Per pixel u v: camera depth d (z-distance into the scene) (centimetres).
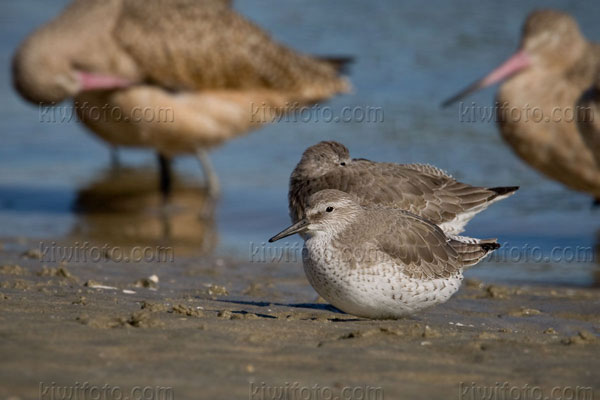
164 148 1758
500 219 1680
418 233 973
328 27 2620
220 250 1484
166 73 1686
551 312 1105
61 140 2186
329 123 2144
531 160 1656
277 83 1795
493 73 1641
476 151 1969
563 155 1608
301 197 1205
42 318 794
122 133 1744
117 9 1689
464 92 1669
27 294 941
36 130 2225
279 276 1285
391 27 2603
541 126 1611
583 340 823
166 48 1675
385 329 827
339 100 2211
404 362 730
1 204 1766
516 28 2548
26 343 704
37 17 2769
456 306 1109
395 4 2808
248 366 690
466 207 1178
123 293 1033
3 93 2377
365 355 742
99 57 1662
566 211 1711
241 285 1202
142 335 754
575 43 1614
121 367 664
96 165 2059
